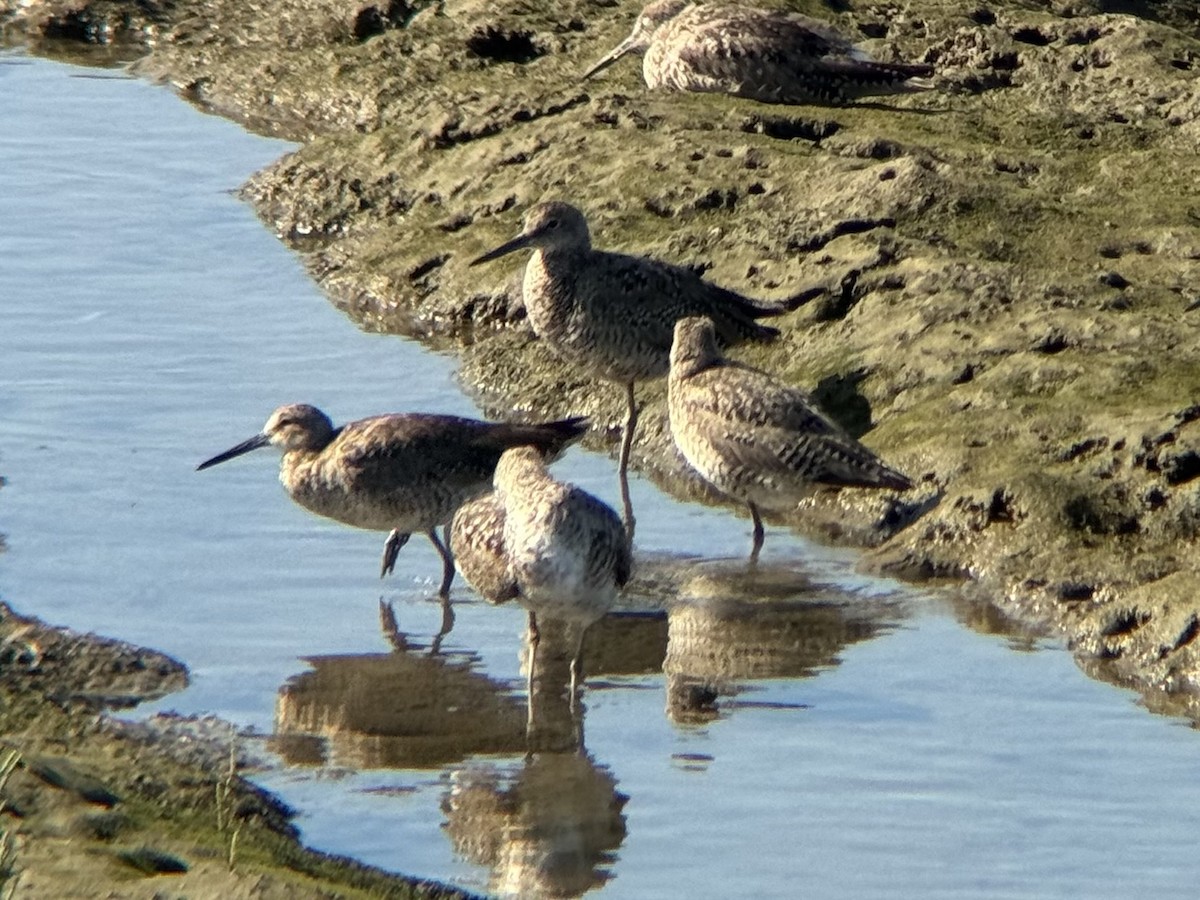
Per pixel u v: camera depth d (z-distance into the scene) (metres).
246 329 19.20
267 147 23.84
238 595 14.34
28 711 12.02
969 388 16.06
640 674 13.44
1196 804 11.54
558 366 18.22
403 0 25.52
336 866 10.51
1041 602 13.98
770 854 11.07
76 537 15.01
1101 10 24.27
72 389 17.58
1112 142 20.41
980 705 12.80
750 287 18.06
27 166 22.98
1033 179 19.41
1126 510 14.45
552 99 22.20
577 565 12.68
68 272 20.16
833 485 14.81
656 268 16.86
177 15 27.22
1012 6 23.84
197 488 15.93
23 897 9.07
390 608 14.38
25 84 25.83
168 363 18.25
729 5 22.38
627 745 12.41
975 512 14.77
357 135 22.75
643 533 15.71
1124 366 15.77
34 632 13.25
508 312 19.28
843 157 19.77
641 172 20.02
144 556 14.80
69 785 10.64
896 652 13.59
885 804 11.60
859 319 17.22
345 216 21.58
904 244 17.89
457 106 22.47
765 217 18.92
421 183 21.53
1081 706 12.75
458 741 12.45
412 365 18.62
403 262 20.22
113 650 13.14
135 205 22.00
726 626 14.07
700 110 21.28
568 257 16.83
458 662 13.57
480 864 10.94
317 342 19.00
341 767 12.02
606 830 11.33
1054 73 22.12
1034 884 10.73
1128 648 13.28
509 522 12.96
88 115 24.75
